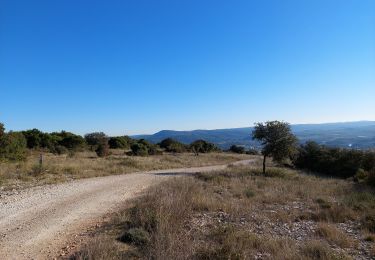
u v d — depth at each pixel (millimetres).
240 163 43625
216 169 32062
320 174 33375
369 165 30781
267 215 12633
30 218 10969
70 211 12109
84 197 14992
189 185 17328
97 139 57688
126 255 7406
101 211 12258
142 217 9844
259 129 27594
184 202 12141
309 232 10688
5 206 12625
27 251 7953
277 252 8055
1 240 8695
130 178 23250
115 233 9164
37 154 39594
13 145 27188
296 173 29688
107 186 18766
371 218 12148
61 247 8258
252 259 7641
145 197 14086
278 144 27016
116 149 60250
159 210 10203
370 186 21688
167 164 35719
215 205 12969
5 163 24281
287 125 27516
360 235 10703
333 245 9438
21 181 18938
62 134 59406
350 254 8758
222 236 8898
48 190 16516
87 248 7465
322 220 12344
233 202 14086
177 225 9461
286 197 16766
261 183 21125
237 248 7961
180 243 7793
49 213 11711
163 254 7031
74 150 48562
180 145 67312
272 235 9938
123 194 16156
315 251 8336
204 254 7461
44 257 7590
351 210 13609
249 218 11891
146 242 8172
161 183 19516
